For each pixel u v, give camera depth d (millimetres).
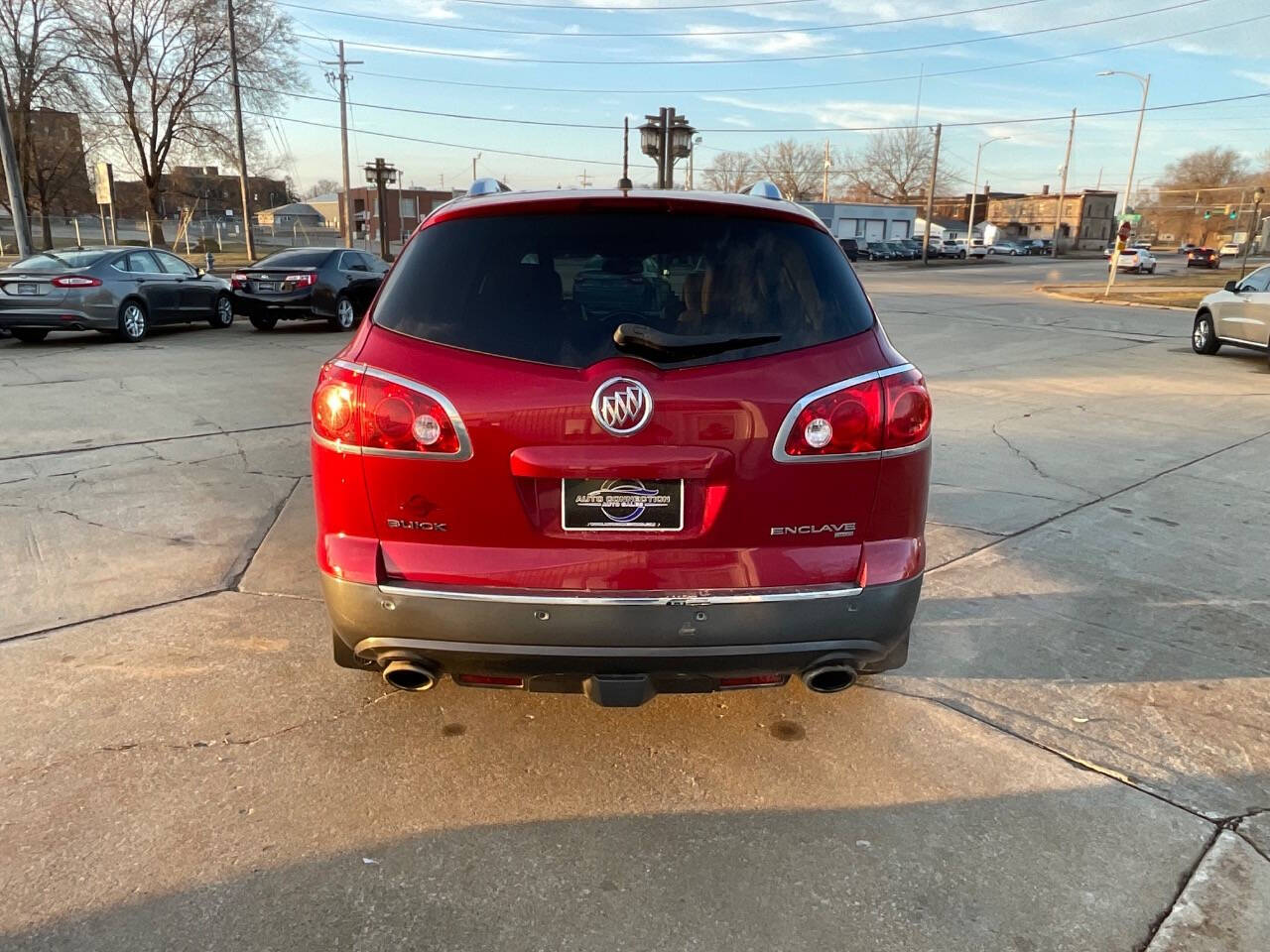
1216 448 7438
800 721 3223
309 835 2570
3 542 4836
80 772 2830
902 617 2615
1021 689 3459
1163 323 19500
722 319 2547
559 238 2625
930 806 2744
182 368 11086
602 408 2418
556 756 2988
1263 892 2393
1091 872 2463
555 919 2279
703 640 2496
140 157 38562
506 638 2492
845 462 2531
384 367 2498
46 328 13266
